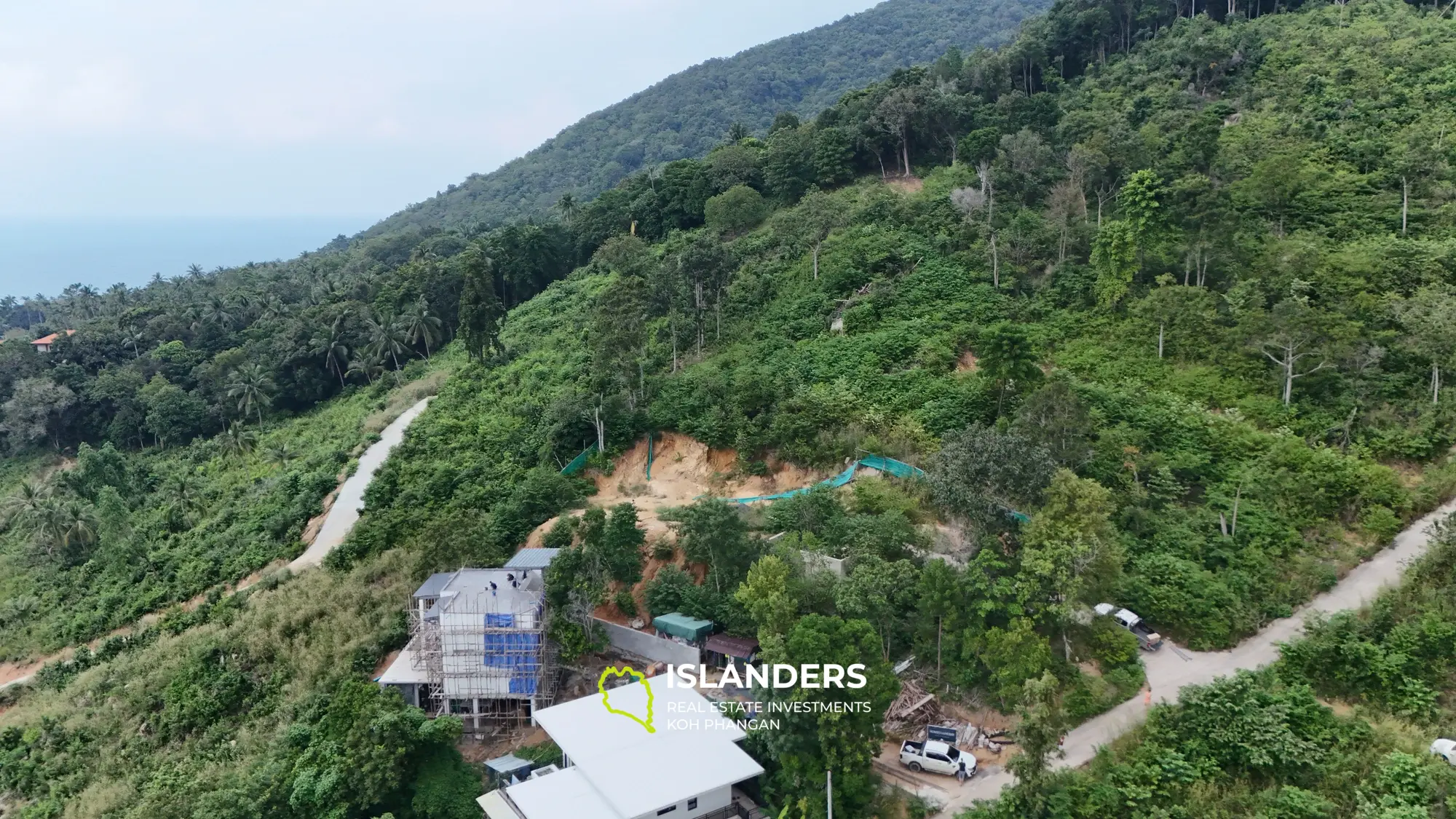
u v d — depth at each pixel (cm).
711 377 6919
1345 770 3344
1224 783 3453
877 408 6128
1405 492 4872
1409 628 3850
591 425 6719
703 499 5331
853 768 3519
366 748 4006
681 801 3538
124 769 4925
